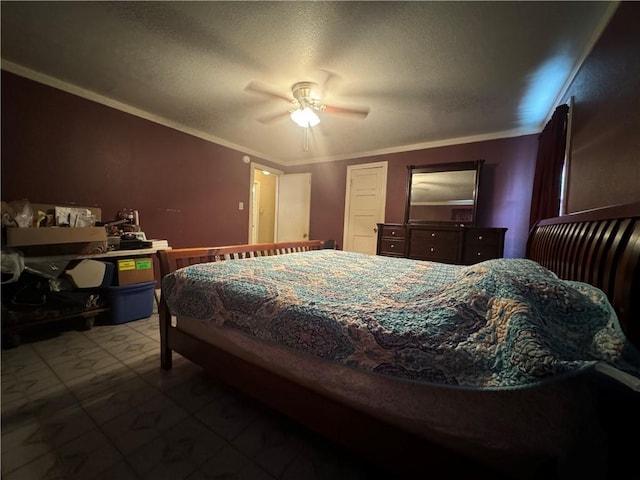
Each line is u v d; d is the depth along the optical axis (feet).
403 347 2.50
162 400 4.49
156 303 9.50
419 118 9.27
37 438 3.61
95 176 8.63
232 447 3.58
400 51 5.80
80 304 6.97
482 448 2.27
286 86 7.43
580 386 1.91
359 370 2.69
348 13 4.82
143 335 7.00
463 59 6.01
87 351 6.10
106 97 8.62
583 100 5.77
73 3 4.82
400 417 2.64
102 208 8.83
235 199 13.44
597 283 2.81
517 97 7.66
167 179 10.61
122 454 3.40
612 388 1.85
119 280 7.81
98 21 5.26
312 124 8.12
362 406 2.90
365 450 2.88
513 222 10.27
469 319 2.53
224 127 11.01
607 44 4.68
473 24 4.98
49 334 6.94
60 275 6.93
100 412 4.15
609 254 2.60
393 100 7.98
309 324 3.07
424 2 4.51
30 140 7.33
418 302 3.14
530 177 9.91
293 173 16.21
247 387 3.91
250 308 3.68
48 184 7.68
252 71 6.78
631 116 3.92
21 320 6.15
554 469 2.01
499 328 2.32
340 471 3.27
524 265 3.44
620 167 4.19
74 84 7.83
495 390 2.03
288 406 3.47
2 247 5.94
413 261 7.06
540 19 4.81
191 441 3.65
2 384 4.80
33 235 6.09
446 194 11.00
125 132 9.25
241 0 4.61
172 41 5.79
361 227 13.97
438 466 2.46
